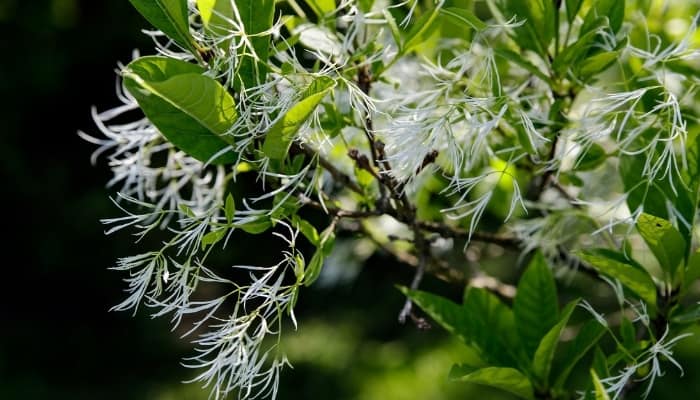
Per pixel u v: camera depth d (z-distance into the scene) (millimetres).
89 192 6367
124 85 1400
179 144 1418
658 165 1474
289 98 1421
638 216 1447
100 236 6281
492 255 1907
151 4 1424
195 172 1630
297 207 1447
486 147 1542
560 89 1539
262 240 4305
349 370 4852
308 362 4957
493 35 1623
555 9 1533
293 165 1453
